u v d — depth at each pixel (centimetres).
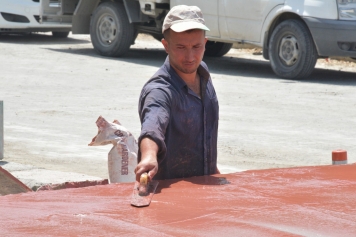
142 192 456
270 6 2431
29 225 378
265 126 1552
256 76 2480
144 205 424
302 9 2338
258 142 1381
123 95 1953
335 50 2308
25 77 2259
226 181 511
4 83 2119
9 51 2959
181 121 588
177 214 406
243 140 1395
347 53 2305
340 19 2284
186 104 589
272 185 496
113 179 876
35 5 3259
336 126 1573
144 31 2952
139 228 376
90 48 3259
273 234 370
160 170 593
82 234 364
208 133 616
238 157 1248
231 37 2586
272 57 2453
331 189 479
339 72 2677
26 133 1423
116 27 2892
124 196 455
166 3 2758
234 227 381
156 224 385
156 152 516
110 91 2022
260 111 1744
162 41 601
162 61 2869
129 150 875
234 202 438
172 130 587
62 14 3222
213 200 443
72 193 465
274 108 1791
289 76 2403
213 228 379
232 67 2778
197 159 610
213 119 621
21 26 3272
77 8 3061
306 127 1553
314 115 1705
